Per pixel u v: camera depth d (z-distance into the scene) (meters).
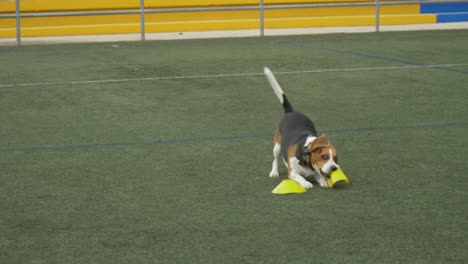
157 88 16.33
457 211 7.80
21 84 17.12
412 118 12.91
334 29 31.19
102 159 10.34
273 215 7.75
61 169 9.82
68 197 8.53
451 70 18.42
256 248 6.81
